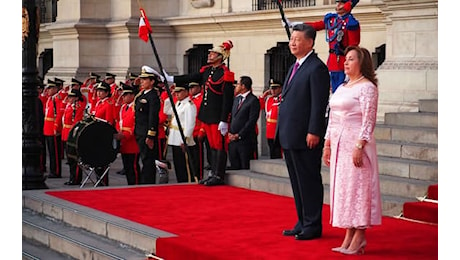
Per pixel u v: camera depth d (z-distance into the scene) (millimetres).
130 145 16516
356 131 8836
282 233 9922
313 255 8812
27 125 15133
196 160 15844
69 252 11078
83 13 25812
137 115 16078
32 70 15227
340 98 8891
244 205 11875
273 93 17625
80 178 18062
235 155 15359
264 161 13805
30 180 15055
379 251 8969
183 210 11594
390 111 14633
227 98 13508
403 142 12672
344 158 8867
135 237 10289
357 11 17969
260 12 21172
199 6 23750
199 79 14172
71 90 19578
